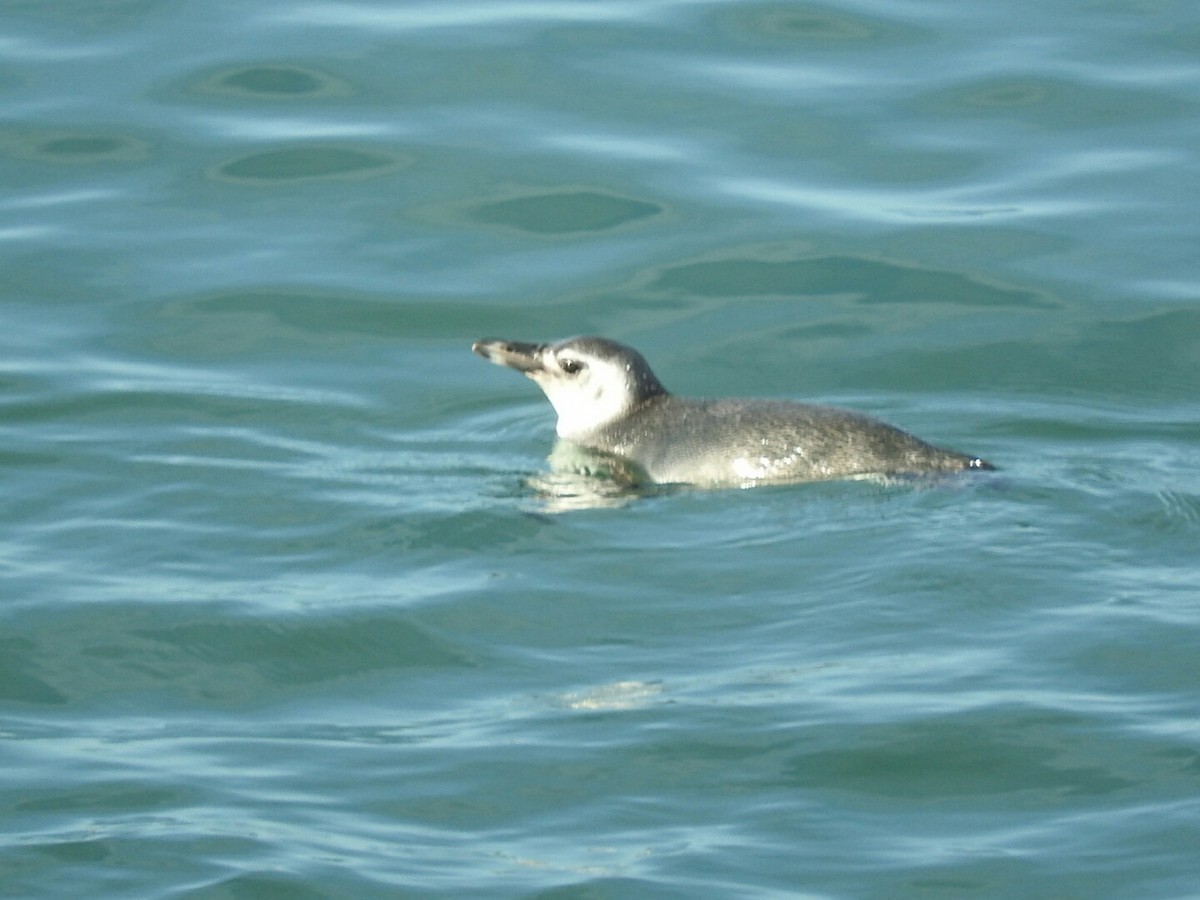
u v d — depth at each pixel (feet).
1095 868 41.45
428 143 85.71
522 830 43.34
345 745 47.16
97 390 69.56
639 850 42.39
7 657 51.83
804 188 82.99
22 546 57.93
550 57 91.56
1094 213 80.69
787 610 53.01
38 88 88.63
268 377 71.56
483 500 60.85
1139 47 91.76
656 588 54.54
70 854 42.39
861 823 43.37
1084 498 58.75
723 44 92.73
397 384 71.56
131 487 62.03
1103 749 45.80
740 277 77.92
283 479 62.80
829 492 60.29
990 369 71.77
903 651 50.55
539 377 68.13
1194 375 70.85
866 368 72.23
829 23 94.48
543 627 52.80
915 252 78.79
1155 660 49.60
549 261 79.00
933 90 88.69
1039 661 49.75
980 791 44.50
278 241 79.97
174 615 53.78
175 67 90.38
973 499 58.85
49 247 79.00
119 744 47.55
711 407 65.21
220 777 45.70
